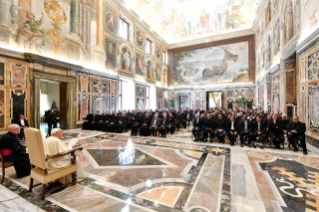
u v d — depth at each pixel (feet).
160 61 72.90
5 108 23.75
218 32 67.87
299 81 22.48
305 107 20.88
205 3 59.36
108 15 43.98
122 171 13.64
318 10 17.88
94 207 8.81
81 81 36.52
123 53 49.73
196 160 16.19
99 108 41.24
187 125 44.62
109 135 29.48
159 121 28.84
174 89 77.41
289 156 17.24
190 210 8.46
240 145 21.77
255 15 53.52
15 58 24.85
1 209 8.65
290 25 25.53
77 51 35.45
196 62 73.67
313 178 12.05
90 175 12.88
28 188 10.98
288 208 8.59
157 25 68.13
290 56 26.30
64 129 34.68
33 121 27.22
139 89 57.67
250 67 63.36
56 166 10.44
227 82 67.87
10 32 24.47
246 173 13.03
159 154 18.21
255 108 46.52
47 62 28.09
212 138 24.59
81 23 36.52
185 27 70.74
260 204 8.96
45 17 29.22
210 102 79.71
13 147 12.20
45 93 48.52
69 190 10.61
